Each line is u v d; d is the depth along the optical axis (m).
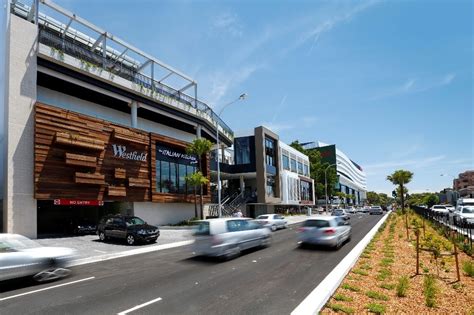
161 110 33.31
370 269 10.84
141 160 28.59
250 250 15.99
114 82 28.14
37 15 24.00
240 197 46.75
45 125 22.00
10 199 20.25
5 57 22.41
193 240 13.99
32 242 10.92
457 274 9.29
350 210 72.19
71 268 12.76
